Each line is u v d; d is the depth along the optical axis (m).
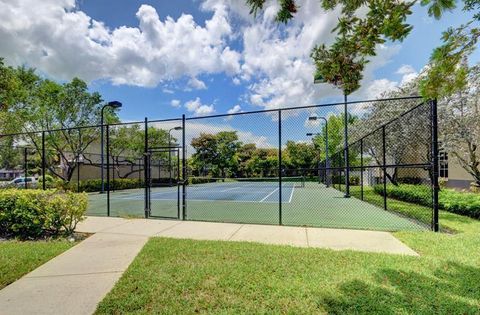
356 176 21.48
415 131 10.99
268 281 3.20
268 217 8.01
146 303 2.80
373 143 13.29
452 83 1.92
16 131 17.47
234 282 3.19
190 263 3.84
